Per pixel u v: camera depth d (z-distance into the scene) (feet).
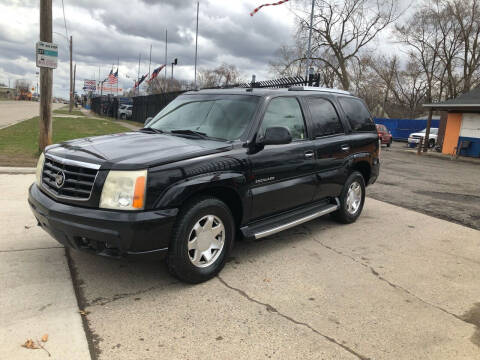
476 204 26.76
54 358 8.33
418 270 14.24
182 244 11.29
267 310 10.81
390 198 27.35
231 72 216.33
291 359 8.77
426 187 33.35
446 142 73.41
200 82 209.97
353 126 19.25
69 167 11.27
